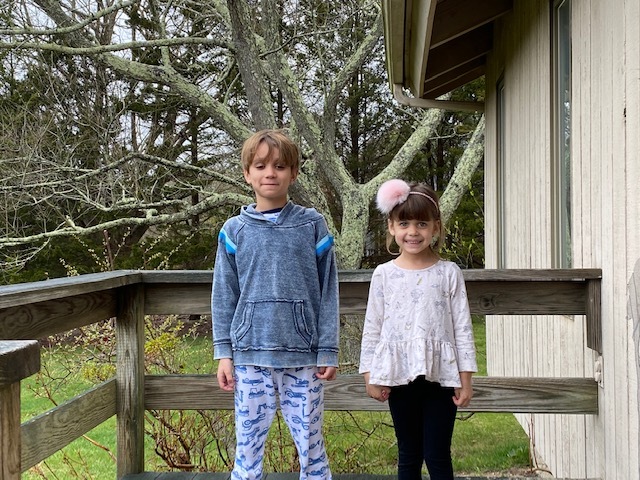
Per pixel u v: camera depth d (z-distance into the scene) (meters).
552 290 2.70
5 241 9.48
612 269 2.44
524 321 4.43
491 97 5.96
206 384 2.84
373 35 10.05
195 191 11.14
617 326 2.39
